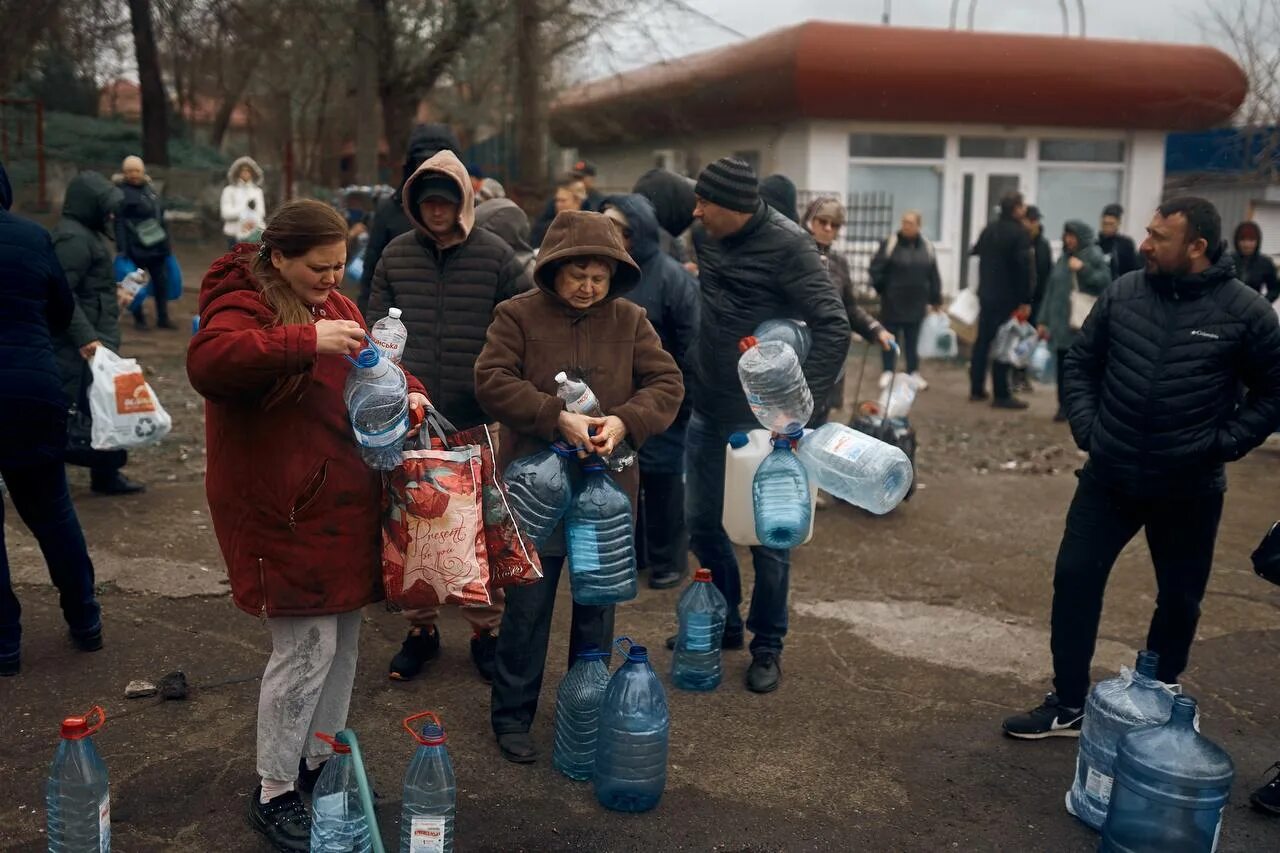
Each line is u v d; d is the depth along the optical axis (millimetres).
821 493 7391
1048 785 3680
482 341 4418
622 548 3604
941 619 5250
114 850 3121
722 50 18156
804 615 5254
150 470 7320
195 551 5727
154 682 4223
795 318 4391
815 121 16812
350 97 20344
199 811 3342
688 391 5168
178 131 27094
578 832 3301
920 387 7246
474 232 4461
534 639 3742
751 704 4254
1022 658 4797
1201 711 4281
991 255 11062
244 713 4012
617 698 3430
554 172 22453
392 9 17359
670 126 19438
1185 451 3576
